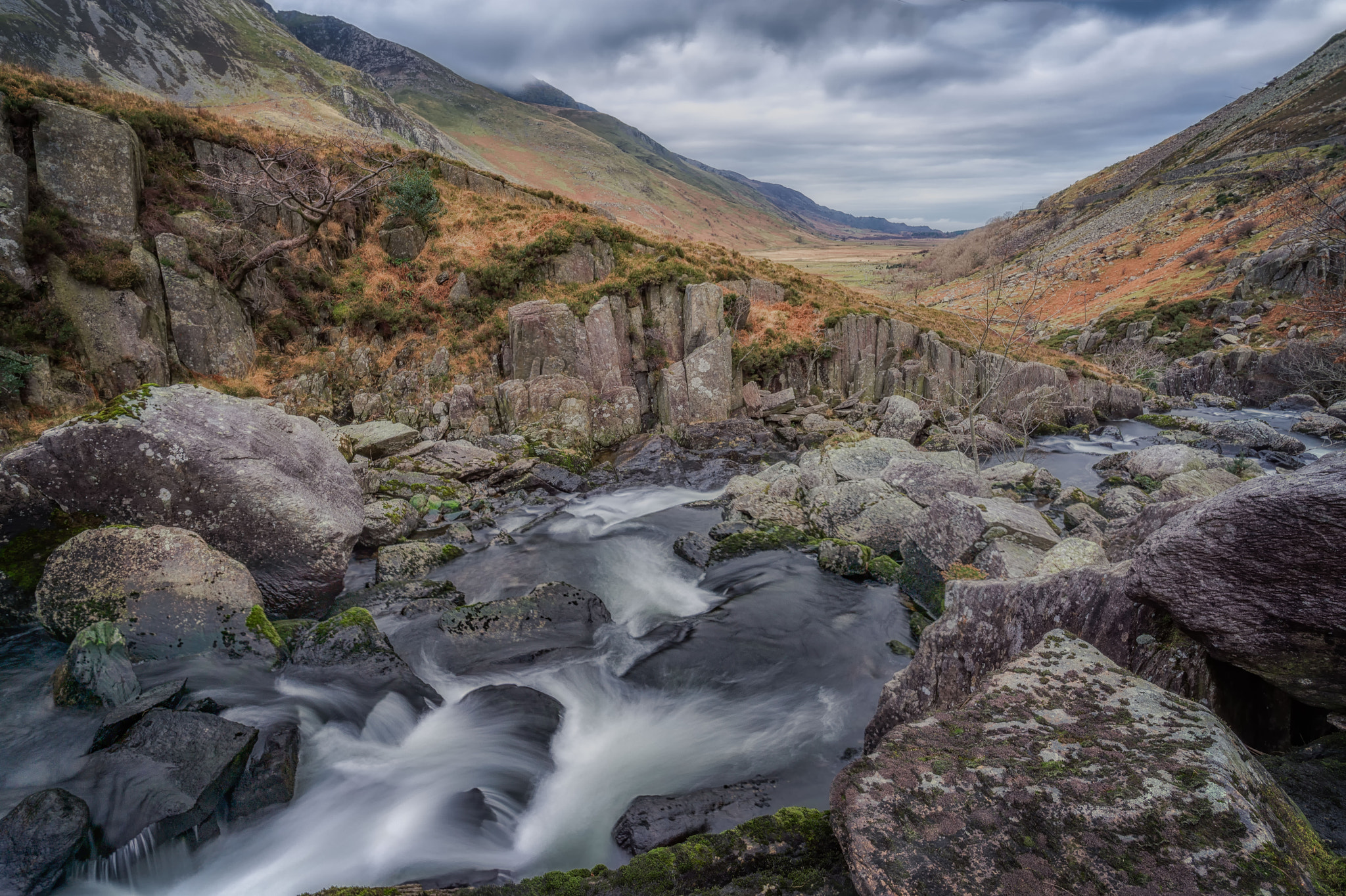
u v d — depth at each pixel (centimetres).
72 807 583
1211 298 6134
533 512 1814
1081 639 482
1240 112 14112
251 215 2583
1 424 1591
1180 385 4888
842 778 379
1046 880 299
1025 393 3206
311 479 1255
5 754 693
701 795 670
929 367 3244
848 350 3225
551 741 802
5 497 988
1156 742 357
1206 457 2108
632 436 2541
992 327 4188
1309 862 297
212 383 2180
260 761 695
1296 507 394
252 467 1120
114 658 796
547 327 2514
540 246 2934
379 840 637
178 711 707
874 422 2792
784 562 1361
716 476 2189
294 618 1102
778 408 2919
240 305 2366
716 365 2673
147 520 1062
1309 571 394
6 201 1798
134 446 1048
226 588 919
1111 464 2411
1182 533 465
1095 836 309
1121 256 9112
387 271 2906
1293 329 4966
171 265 2152
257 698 826
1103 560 891
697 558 1416
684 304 2825
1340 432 2972
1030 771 352
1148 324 6138
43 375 1734
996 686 440
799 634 1072
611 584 1327
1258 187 8138
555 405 2392
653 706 887
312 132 6231
